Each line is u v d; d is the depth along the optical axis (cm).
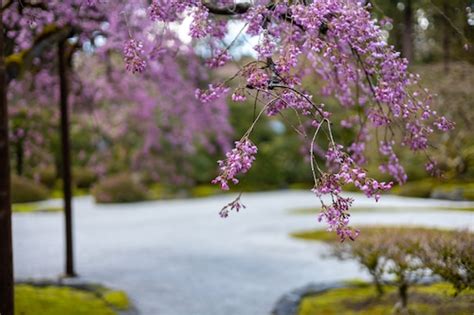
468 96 756
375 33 296
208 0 377
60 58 696
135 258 868
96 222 1366
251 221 1316
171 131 1292
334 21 286
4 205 311
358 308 533
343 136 520
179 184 1936
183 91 874
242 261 830
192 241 1035
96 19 566
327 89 452
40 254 915
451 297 482
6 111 313
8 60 488
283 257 852
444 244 440
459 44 612
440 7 496
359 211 1373
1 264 311
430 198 1689
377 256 519
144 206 1759
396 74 312
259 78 265
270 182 2364
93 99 925
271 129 2430
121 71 824
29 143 844
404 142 378
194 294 631
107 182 1891
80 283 651
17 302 528
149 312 557
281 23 338
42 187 1903
